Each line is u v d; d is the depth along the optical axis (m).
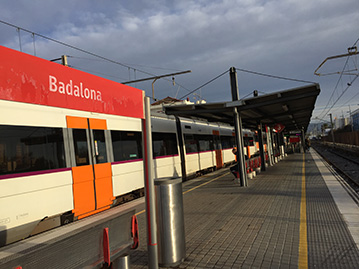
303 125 29.17
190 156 13.55
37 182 5.52
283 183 10.89
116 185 7.78
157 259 3.71
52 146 5.96
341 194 8.27
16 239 5.08
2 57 1.68
